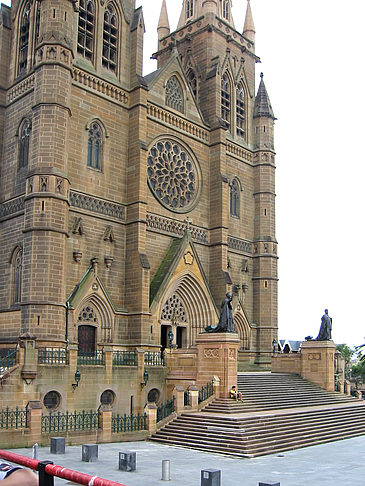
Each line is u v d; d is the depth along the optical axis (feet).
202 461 101.96
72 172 166.50
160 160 195.52
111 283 171.42
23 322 145.18
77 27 172.35
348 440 133.69
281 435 122.72
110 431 122.62
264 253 226.79
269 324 221.46
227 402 141.38
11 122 173.06
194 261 192.44
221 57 230.89
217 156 211.82
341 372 204.03
